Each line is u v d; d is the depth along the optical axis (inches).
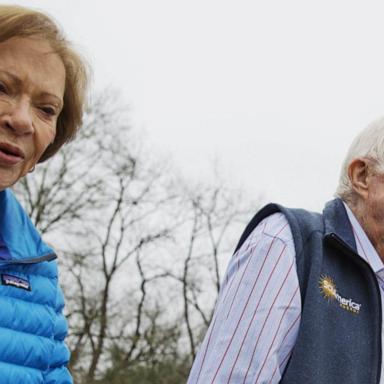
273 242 117.4
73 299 912.3
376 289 119.1
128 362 954.7
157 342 991.6
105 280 954.1
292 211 122.3
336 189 130.9
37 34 104.9
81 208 887.7
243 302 114.5
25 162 106.0
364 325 117.0
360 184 124.6
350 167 126.1
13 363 103.3
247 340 112.0
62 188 877.8
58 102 107.5
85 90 117.7
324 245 120.2
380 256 124.1
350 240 122.1
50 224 864.9
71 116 118.3
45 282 111.6
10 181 105.3
